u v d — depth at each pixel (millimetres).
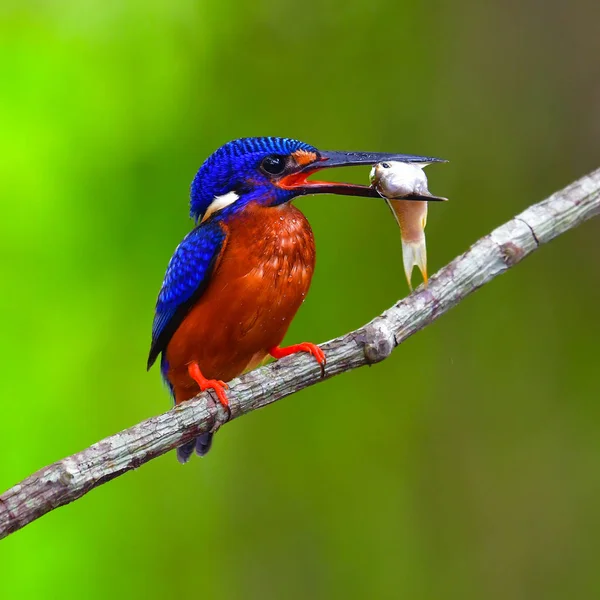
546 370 10570
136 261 12930
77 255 13172
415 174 6168
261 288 7254
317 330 11781
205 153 12984
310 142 12352
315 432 11820
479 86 11031
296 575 11602
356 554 11227
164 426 5746
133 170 13305
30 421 13391
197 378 7375
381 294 11719
